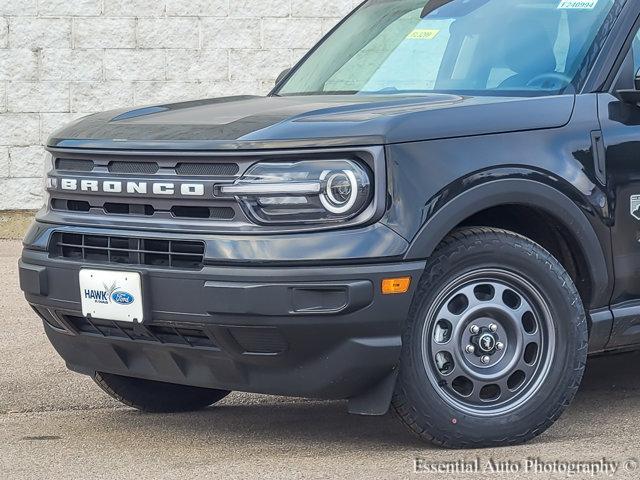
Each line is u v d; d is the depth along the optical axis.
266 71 12.22
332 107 5.17
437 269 4.95
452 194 4.90
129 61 11.97
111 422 5.88
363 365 4.82
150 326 5.02
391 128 4.85
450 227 4.90
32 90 11.84
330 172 4.77
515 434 5.15
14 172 11.86
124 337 5.18
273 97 6.05
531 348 5.20
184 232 4.90
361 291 4.73
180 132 5.05
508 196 5.05
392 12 6.68
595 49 5.62
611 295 5.47
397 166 4.82
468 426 5.07
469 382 5.09
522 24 5.95
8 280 9.61
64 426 5.79
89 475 4.87
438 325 5.02
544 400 5.18
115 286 5.01
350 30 6.79
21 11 11.77
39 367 7.04
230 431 5.66
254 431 5.64
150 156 5.01
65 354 5.59
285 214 4.79
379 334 4.82
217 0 12.08
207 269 4.81
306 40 12.25
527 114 5.21
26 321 8.24
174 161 4.97
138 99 12.02
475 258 5.02
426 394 4.98
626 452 5.09
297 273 4.73
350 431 5.59
